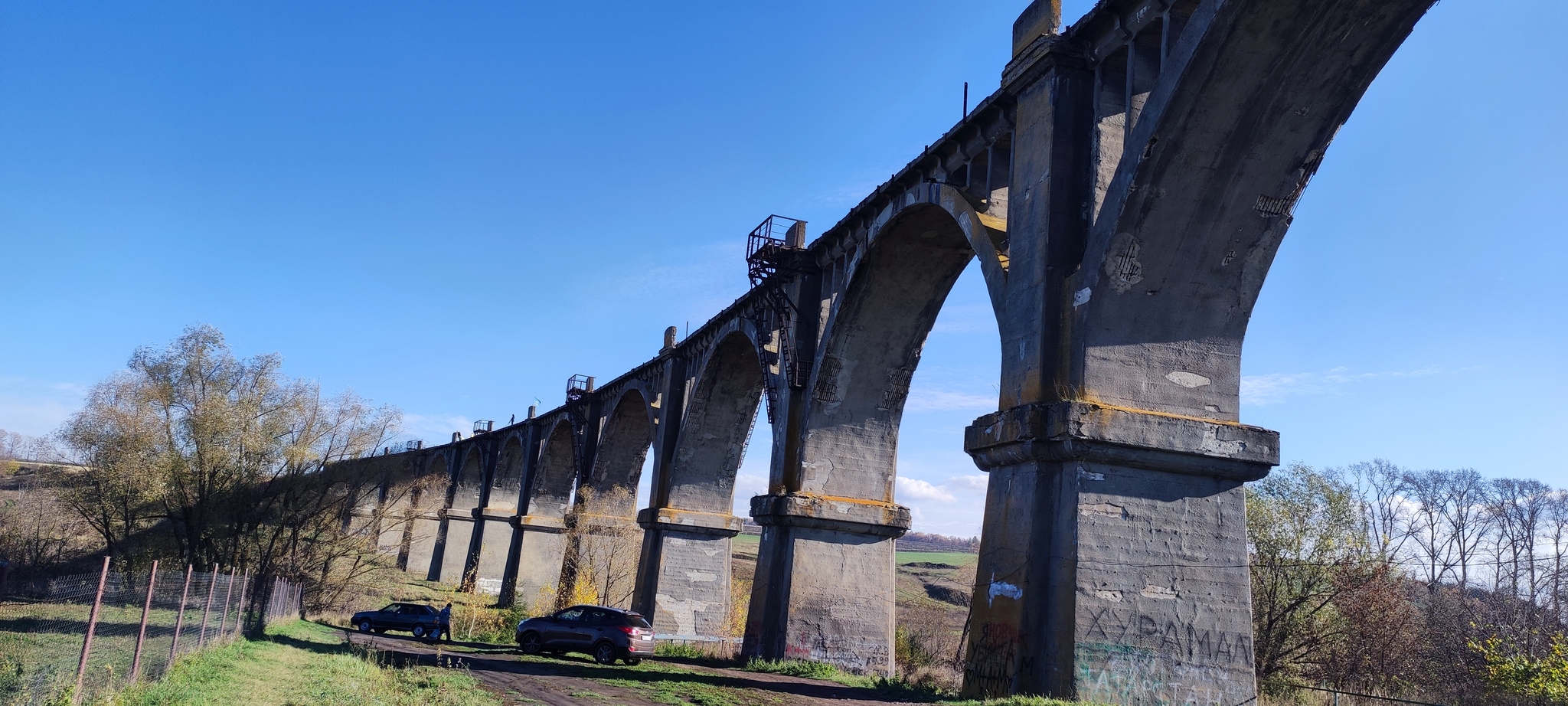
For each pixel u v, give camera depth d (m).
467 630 41.72
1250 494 29.45
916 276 23.67
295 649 23.27
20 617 13.56
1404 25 12.08
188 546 38.31
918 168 20.97
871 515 24.77
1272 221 14.01
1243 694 13.36
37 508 43.03
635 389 42.38
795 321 26.86
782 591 24.53
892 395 25.50
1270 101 12.83
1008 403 15.24
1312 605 28.48
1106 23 15.33
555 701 16.19
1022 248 15.68
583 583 44.22
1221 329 14.54
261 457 38.91
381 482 44.22
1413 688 29.28
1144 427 13.61
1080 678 12.82
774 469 25.95
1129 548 13.49
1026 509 14.11
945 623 54.75
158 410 37.88
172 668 14.70
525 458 57.31
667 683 19.97
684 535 34.97
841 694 19.17
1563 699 24.14
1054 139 15.36
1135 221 13.70
